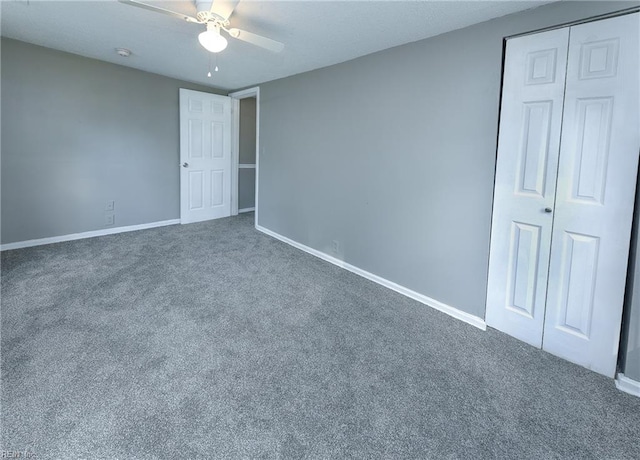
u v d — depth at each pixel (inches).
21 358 71.3
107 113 160.7
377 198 119.3
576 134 72.8
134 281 114.5
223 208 216.5
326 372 71.5
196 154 196.5
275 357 76.2
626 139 66.4
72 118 150.2
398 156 110.3
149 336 82.2
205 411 59.5
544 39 75.8
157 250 148.4
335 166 136.0
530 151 80.2
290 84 157.2
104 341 79.2
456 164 94.7
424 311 101.7
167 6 90.7
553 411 61.8
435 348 81.8
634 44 64.2
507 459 51.8
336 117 133.3
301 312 98.3
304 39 104.8
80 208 158.2
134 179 175.0
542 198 79.1
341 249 137.1
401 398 64.4
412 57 103.3
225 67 146.8
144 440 52.9
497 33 83.6
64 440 52.1
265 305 101.8
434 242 102.5
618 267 69.1
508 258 86.5
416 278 108.7
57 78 143.6
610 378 71.4
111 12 96.6
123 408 59.2
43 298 99.0
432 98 98.7
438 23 88.4
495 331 90.4
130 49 131.3
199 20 85.6
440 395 65.5
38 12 98.0
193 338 82.4
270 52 121.1
